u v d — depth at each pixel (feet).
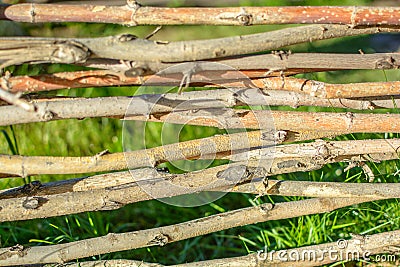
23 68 6.99
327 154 5.18
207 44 4.68
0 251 5.09
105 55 4.66
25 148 6.94
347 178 5.87
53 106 4.76
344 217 6.03
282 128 5.11
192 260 6.24
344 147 5.19
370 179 5.40
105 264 5.24
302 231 5.86
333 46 8.04
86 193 5.03
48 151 6.98
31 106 4.44
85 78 4.79
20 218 4.97
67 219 5.89
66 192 5.06
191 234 5.25
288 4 8.25
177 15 4.68
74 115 4.80
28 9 4.71
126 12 4.69
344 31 4.88
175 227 5.23
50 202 4.99
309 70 5.06
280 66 4.87
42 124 7.01
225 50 4.71
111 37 4.65
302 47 7.77
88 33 8.03
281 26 7.84
